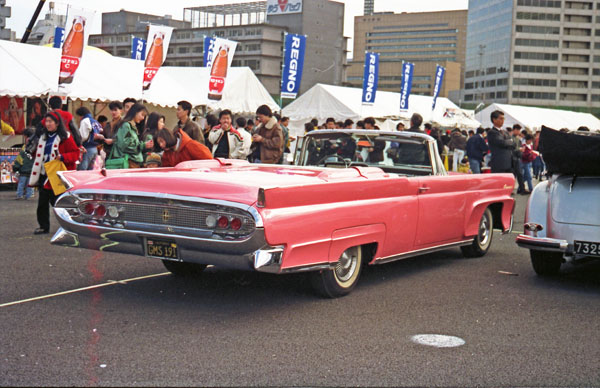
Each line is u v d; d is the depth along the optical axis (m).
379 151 7.18
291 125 28.44
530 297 5.55
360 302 5.18
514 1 140.00
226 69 17.98
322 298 5.25
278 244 4.45
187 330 4.25
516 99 142.38
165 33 16.89
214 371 3.50
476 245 7.38
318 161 7.46
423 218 6.04
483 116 41.12
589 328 4.61
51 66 16.47
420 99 32.31
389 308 5.00
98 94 16.92
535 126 39.25
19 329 4.17
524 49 141.62
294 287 5.62
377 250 5.51
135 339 4.03
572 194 6.11
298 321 4.55
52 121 7.91
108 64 18.52
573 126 42.19
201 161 6.13
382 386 3.37
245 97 24.27
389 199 5.56
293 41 18.44
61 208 5.07
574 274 6.71
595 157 5.90
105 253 7.08
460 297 5.46
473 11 158.12
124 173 5.33
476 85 156.00
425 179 6.06
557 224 6.09
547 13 141.25
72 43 14.02
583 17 142.25
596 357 3.94
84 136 11.32
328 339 4.15
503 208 7.72
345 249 5.09
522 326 4.60
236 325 4.41
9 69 15.44
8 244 7.52
